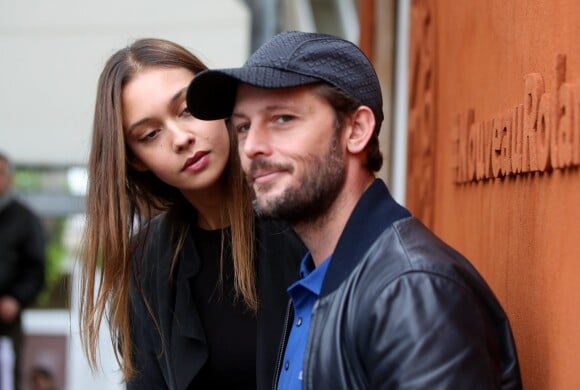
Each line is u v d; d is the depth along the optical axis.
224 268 3.82
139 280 3.98
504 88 3.50
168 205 3.94
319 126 2.72
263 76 2.69
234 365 3.84
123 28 10.27
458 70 4.38
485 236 3.74
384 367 2.46
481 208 3.82
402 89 7.43
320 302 2.69
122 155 3.66
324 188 2.73
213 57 10.13
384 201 2.76
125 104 3.66
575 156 2.63
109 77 3.69
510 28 3.43
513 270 3.31
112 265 3.75
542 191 2.99
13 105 10.43
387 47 7.64
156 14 10.27
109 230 3.70
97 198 3.71
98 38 10.35
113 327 3.92
